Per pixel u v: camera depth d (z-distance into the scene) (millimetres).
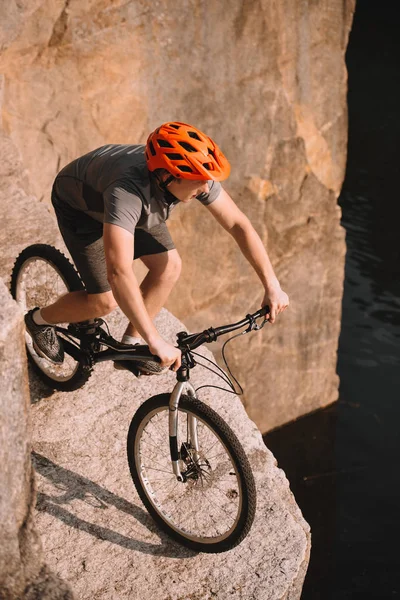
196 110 7598
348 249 15461
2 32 5926
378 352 12492
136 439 3049
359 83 23391
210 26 7238
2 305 2482
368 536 9242
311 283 9828
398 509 9617
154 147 2516
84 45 6496
